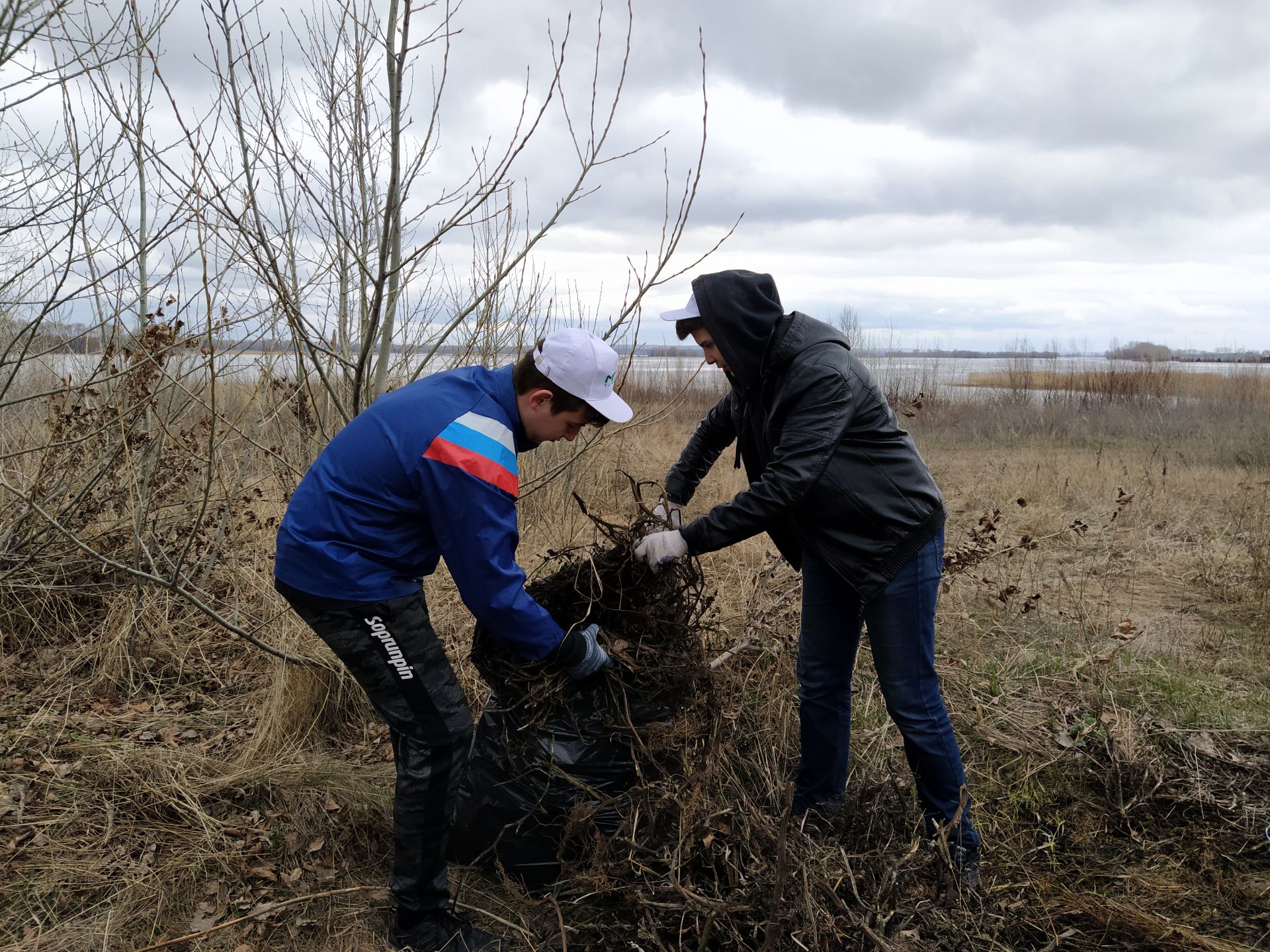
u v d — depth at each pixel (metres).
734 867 2.23
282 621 3.74
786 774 3.03
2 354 4.11
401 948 2.29
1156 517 7.17
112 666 3.73
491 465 2.00
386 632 2.09
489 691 3.57
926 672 2.53
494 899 2.56
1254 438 11.10
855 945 2.14
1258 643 4.46
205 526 4.41
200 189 2.94
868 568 2.46
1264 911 2.57
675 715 2.56
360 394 3.38
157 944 2.28
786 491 2.35
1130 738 3.33
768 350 2.45
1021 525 6.92
